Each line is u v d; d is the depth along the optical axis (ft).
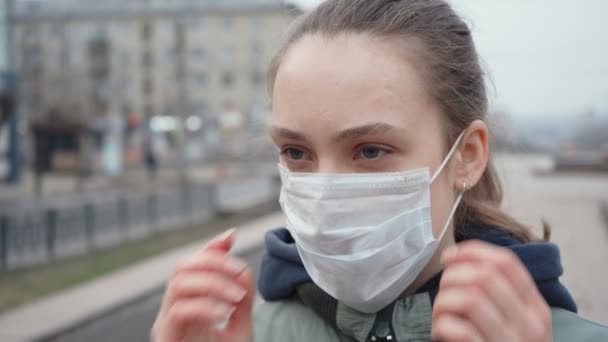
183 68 85.05
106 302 23.06
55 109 144.87
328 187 3.87
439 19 4.08
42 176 106.63
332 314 4.33
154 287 25.59
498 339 2.52
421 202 3.92
